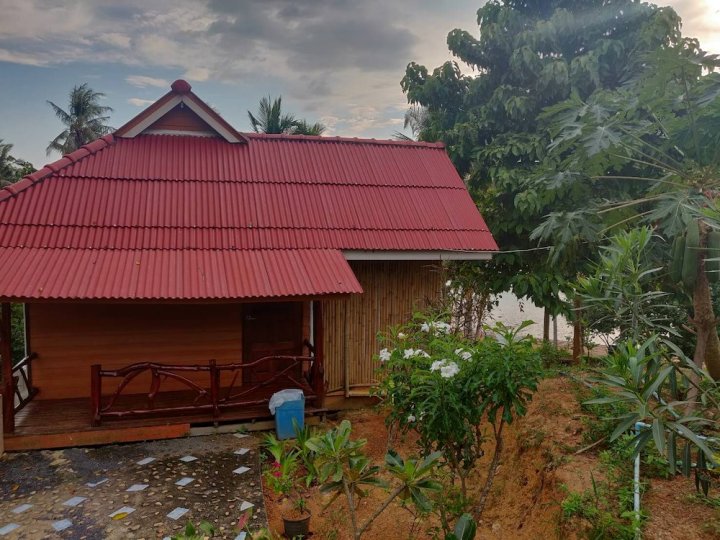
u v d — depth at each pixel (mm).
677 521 4082
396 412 5441
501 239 11055
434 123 12797
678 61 5430
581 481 4867
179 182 9023
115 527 5125
